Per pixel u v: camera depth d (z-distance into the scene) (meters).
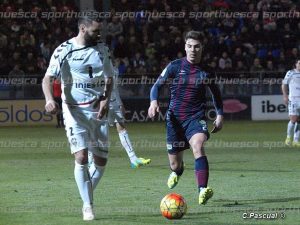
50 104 17.88
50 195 22.69
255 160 34.03
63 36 65.12
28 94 61.94
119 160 34.41
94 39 18.50
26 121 61.97
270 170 29.67
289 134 42.25
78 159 18.25
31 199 21.83
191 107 20.66
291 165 31.64
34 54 64.44
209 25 70.06
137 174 28.53
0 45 63.38
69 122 18.47
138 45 66.75
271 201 21.12
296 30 72.25
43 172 29.41
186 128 20.58
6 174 28.75
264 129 55.31
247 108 66.12
